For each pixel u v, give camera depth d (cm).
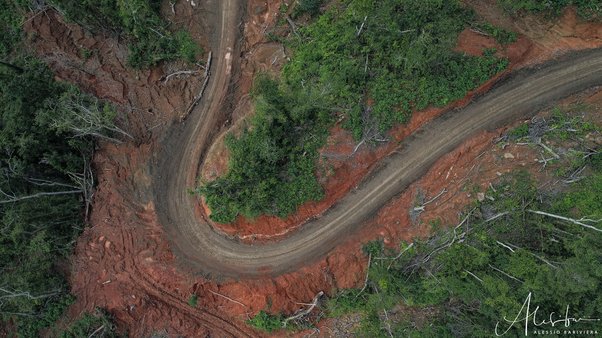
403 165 3288
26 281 3416
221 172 3416
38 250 3512
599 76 3192
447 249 3016
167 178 3628
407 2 3291
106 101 3784
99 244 3622
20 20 3938
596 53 3212
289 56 3591
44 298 3509
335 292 3253
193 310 3434
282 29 3684
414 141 3288
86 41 3903
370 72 3253
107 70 3872
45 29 3912
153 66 3809
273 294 3269
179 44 3762
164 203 3588
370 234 3262
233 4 3791
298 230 3347
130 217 3612
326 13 3544
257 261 3362
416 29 3253
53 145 3600
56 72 3878
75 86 3756
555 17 3241
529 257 2694
